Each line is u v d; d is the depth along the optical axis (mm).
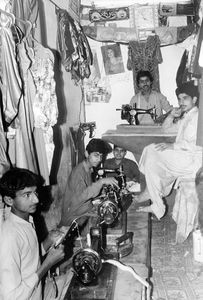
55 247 2785
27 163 3279
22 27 3453
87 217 4523
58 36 5609
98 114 7559
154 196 5504
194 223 5152
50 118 3551
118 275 3164
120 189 4398
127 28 6863
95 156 4480
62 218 4590
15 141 3254
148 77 6848
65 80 6398
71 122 6664
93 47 7328
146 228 4723
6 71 2848
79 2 6816
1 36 2816
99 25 6945
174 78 7234
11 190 2424
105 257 3230
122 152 6398
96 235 3229
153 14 6770
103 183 4219
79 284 2822
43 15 5379
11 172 2506
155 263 4695
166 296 3973
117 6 6797
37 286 2633
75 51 6027
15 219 2510
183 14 6680
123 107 6508
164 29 6773
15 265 2367
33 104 3443
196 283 4223
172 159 5387
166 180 5516
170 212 6145
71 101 6715
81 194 4270
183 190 5262
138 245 4047
